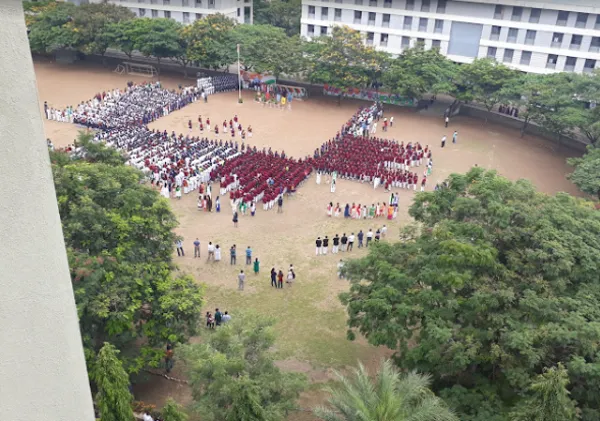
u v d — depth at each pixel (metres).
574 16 58.47
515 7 61.25
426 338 19.02
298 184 42.78
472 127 59.16
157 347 22.56
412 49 60.84
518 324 18.14
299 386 17.48
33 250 4.36
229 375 16.30
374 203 40.34
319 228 36.81
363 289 22.19
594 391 16.42
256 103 63.69
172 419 14.09
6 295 4.21
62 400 4.92
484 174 24.25
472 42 65.19
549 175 47.12
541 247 20.16
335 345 25.73
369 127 56.12
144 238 23.45
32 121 4.12
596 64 59.03
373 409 13.94
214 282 30.41
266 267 32.06
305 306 28.58
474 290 19.77
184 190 40.75
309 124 57.22
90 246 21.25
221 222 37.03
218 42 64.88
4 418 4.41
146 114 55.12
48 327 4.63
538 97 50.53
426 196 23.83
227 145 48.16
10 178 4.05
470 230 20.77
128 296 20.31
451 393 18.33
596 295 19.23
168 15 79.31
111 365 12.96
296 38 65.25
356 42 60.78
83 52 71.81
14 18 3.78
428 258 20.94
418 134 56.09
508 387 18.94
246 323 18.52
